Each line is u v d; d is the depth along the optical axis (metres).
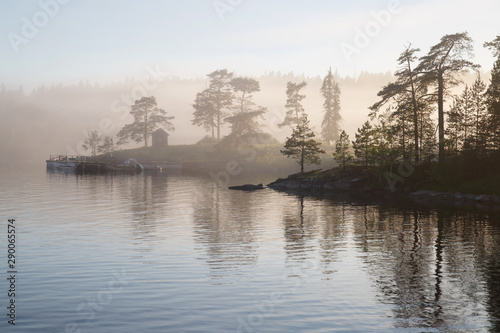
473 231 30.48
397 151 61.59
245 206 44.44
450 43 57.03
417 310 15.41
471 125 57.88
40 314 14.95
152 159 116.75
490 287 17.95
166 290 17.50
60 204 44.41
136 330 13.68
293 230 30.95
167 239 27.52
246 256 23.23
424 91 60.88
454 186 53.41
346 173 64.62
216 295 16.94
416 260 22.47
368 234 29.50
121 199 49.31
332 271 20.41
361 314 15.02
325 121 130.75
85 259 22.31
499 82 57.62
